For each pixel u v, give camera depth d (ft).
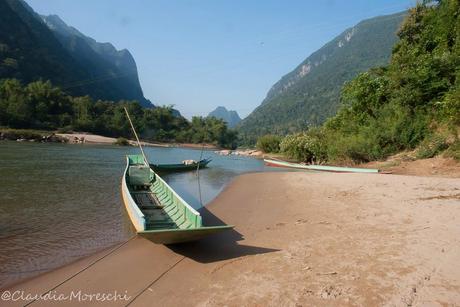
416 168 76.23
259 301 20.56
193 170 111.96
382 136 97.86
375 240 29.89
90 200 54.44
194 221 31.83
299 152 136.05
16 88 329.11
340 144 107.96
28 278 25.77
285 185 66.69
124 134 402.11
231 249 30.40
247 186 68.90
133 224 37.01
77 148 194.70
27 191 60.54
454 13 104.83
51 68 538.88
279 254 28.25
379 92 110.52
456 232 30.27
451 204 40.57
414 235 30.30
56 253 31.12
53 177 77.56
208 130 486.38
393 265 24.26
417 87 95.25
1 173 80.28
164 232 26.89
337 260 25.99
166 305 20.95
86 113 375.04
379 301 19.66
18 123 302.04
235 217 42.83
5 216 44.04
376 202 45.21
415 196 46.83
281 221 39.32
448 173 67.46
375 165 92.79
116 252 30.86
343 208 43.39
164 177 90.89
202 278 24.50
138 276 25.50
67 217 43.86
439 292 20.18
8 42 497.87
